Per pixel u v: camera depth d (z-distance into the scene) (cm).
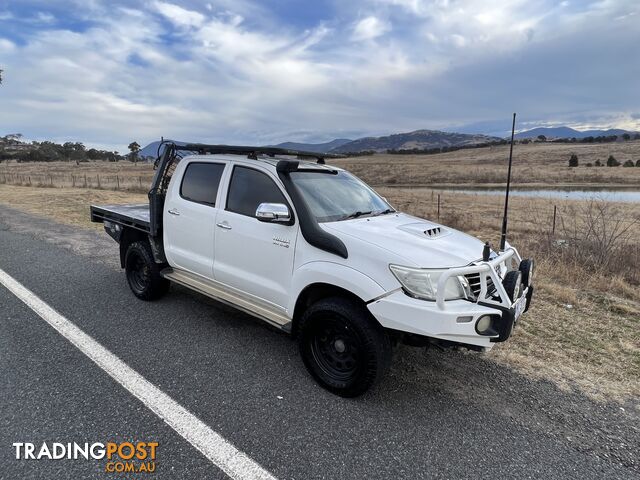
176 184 484
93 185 3106
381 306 294
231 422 289
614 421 306
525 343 432
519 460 262
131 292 562
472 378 361
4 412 291
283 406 311
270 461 253
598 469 256
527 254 800
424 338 302
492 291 322
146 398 314
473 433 287
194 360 377
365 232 338
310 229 339
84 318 466
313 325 333
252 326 458
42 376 340
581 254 748
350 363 325
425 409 313
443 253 317
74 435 271
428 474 248
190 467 246
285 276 363
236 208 413
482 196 2850
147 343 408
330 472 246
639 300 579
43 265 689
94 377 341
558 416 310
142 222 515
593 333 462
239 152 430
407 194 3095
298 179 391
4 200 1794
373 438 278
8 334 418
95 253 782
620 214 1462
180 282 466
